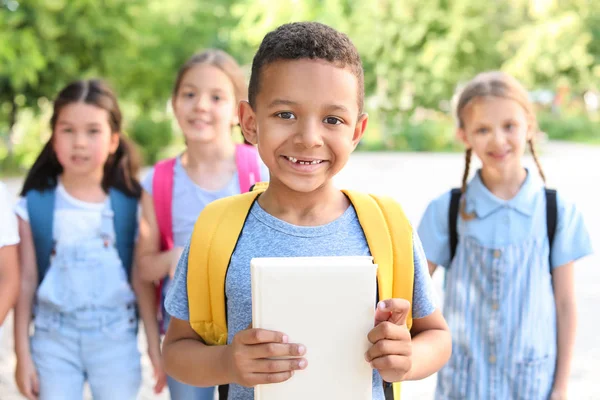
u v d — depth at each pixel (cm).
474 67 2473
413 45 2389
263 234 154
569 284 252
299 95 139
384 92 2480
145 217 292
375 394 154
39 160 286
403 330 133
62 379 272
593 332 525
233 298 152
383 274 153
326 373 132
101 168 289
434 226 264
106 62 1677
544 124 2844
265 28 2108
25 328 274
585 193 1146
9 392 409
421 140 2347
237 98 303
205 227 157
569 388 423
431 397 403
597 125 2845
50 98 1655
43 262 279
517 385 245
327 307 131
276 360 129
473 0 2408
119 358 278
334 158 144
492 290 250
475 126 261
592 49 2402
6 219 251
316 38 141
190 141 296
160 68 2109
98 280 279
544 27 2270
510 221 252
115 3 1664
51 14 1542
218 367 144
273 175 155
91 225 283
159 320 299
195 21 2452
